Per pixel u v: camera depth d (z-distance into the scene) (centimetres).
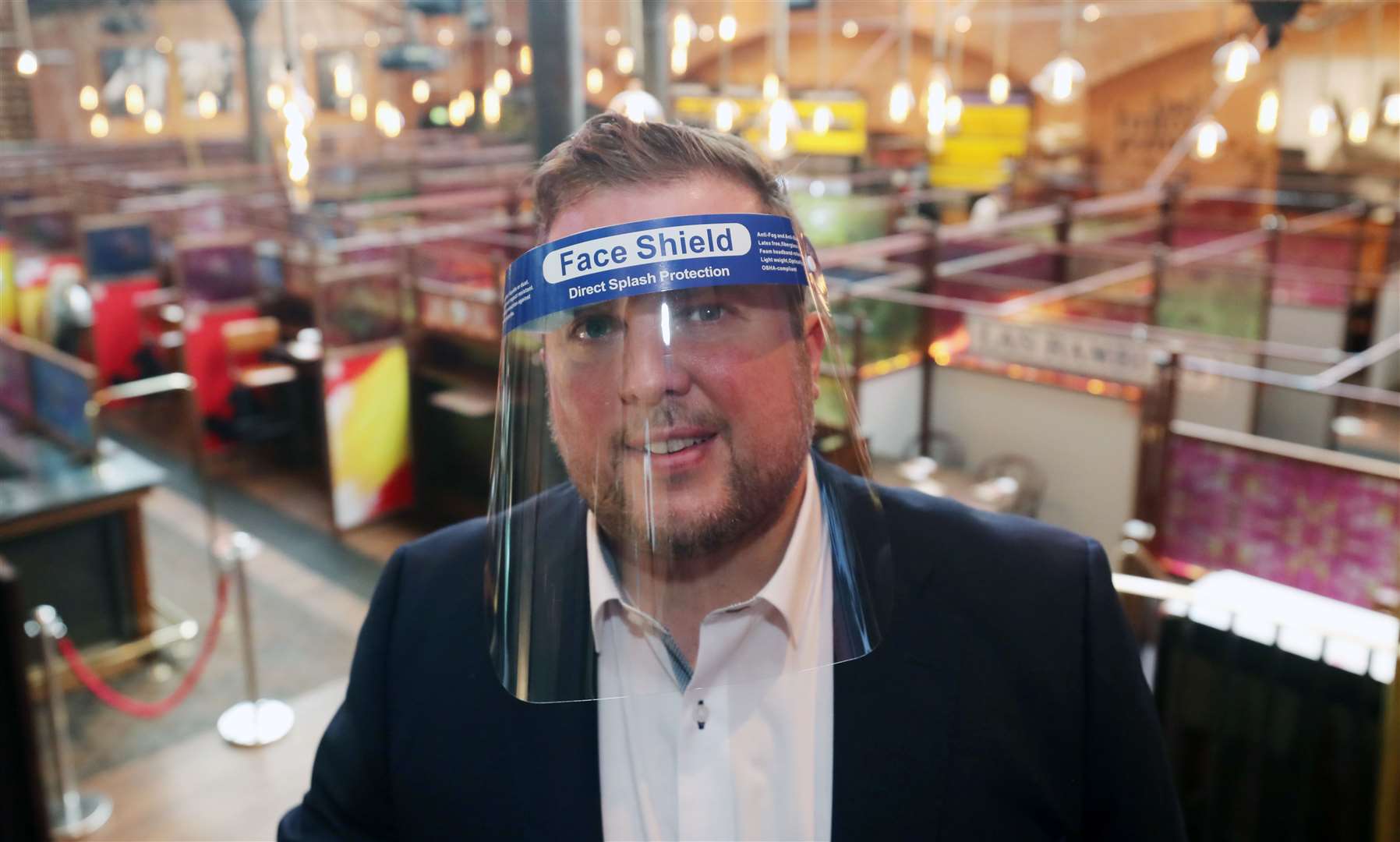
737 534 76
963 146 1300
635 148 76
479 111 1599
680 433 73
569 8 374
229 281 786
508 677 86
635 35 472
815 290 84
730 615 82
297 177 565
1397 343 591
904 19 727
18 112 1526
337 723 102
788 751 86
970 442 684
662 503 75
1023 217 830
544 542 86
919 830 85
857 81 1443
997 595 92
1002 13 1186
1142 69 1201
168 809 398
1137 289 775
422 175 1176
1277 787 259
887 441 683
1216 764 268
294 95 533
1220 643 264
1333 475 463
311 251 640
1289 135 1097
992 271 850
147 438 814
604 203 74
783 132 555
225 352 774
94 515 492
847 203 941
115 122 1605
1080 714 91
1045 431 645
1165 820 90
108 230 846
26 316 885
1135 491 534
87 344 830
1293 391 740
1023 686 90
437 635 97
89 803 398
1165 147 1198
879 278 708
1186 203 1162
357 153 1517
